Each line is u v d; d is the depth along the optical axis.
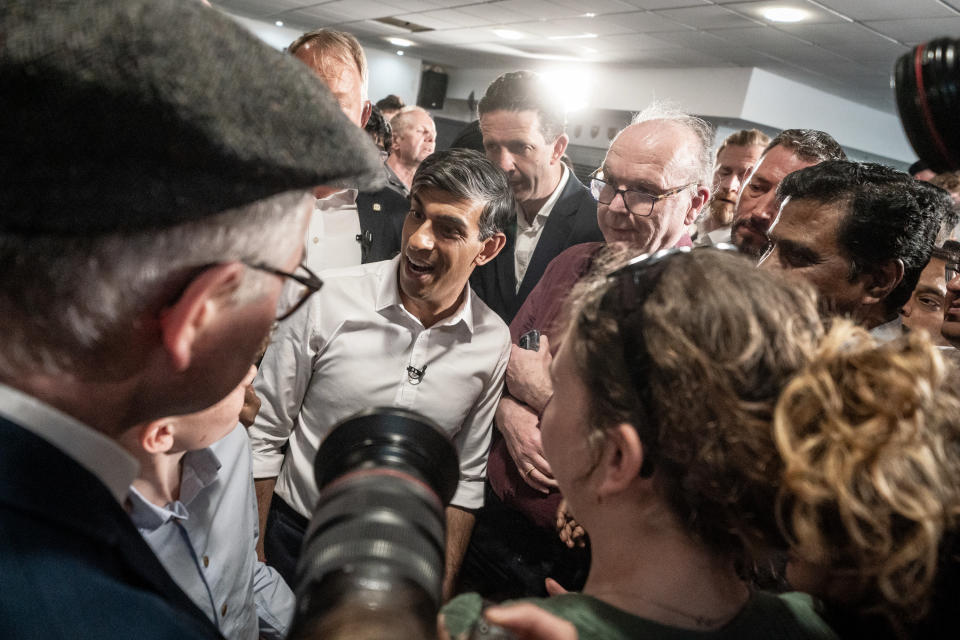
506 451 1.56
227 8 9.81
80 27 0.36
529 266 2.28
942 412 0.54
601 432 0.58
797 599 0.63
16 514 0.43
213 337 0.50
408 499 0.48
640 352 0.55
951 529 0.55
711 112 8.65
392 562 0.40
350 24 9.69
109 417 0.50
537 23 7.68
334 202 2.16
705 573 0.57
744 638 0.55
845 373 0.52
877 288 1.23
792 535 0.53
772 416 0.52
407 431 0.57
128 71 0.37
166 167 0.40
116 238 0.41
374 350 1.50
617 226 1.83
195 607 0.59
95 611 0.44
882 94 7.99
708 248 0.61
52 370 0.45
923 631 0.57
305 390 1.55
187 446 0.80
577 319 0.63
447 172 1.40
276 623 1.17
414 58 11.95
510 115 2.21
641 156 1.77
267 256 0.49
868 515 0.48
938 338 1.51
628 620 0.54
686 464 0.53
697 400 0.52
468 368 1.54
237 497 0.98
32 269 0.41
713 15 6.14
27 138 0.37
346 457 0.55
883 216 1.18
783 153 2.13
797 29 6.08
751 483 0.53
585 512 0.62
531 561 1.56
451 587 1.56
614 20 6.96
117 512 0.50
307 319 1.48
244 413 1.34
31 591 0.42
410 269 1.45
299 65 0.46
